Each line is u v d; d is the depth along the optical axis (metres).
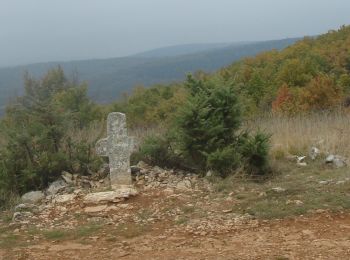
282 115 15.75
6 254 6.55
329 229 6.68
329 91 23.95
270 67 33.12
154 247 6.47
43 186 9.71
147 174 10.02
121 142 9.70
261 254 5.86
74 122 11.57
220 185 9.07
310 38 38.97
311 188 8.52
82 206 8.55
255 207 7.79
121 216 8.00
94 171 10.25
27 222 7.98
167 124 11.47
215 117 9.93
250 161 9.98
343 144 11.52
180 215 7.79
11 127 9.98
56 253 6.52
